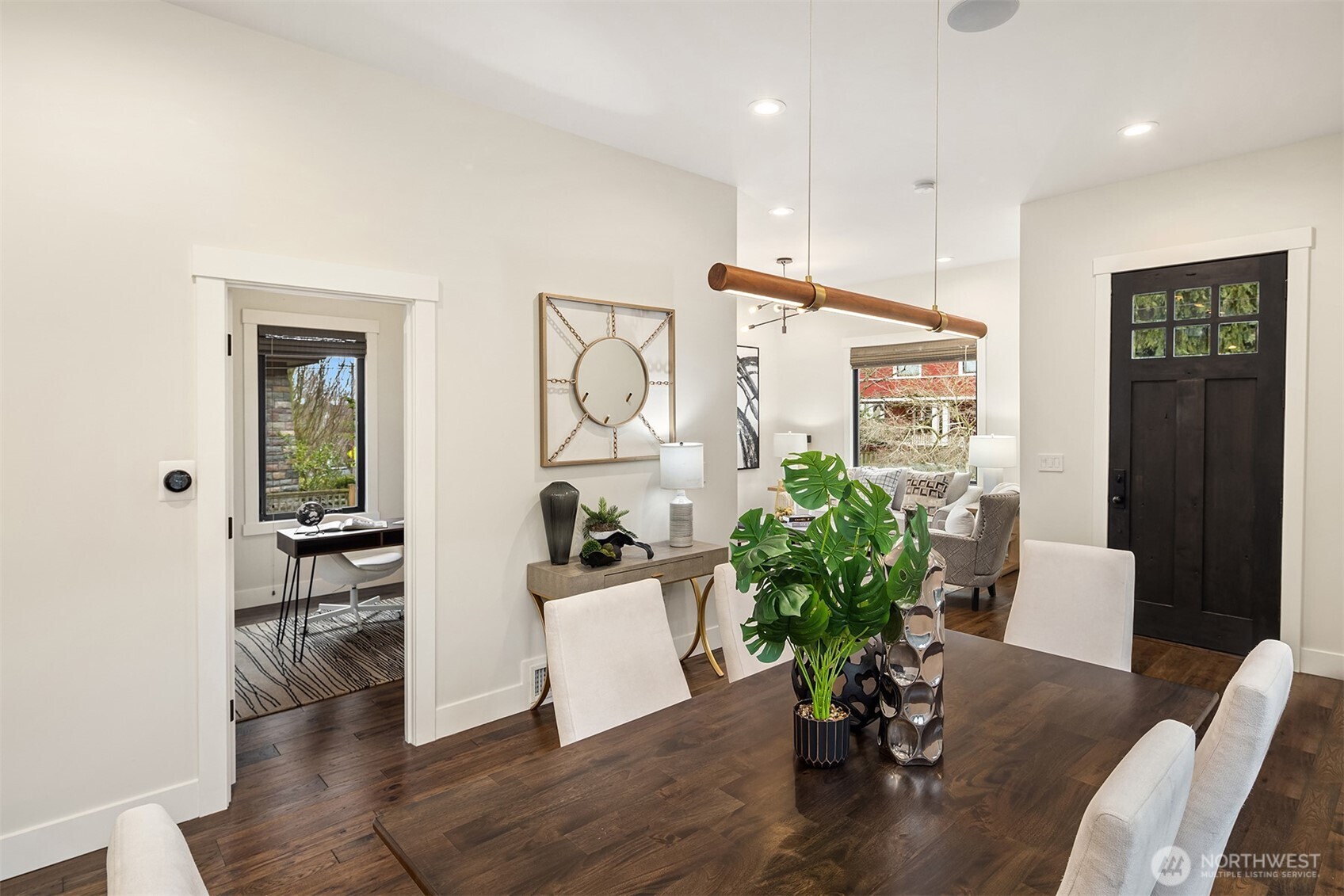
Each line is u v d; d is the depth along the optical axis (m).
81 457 2.21
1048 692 1.79
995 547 5.00
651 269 3.79
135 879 0.78
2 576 2.10
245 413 5.09
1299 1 2.34
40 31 2.14
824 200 4.46
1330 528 3.54
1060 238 4.38
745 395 7.87
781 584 1.35
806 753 1.41
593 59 2.74
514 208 3.24
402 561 4.70
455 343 3.05
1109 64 2.77
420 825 1.22
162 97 2.35
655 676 1.92
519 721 3.18
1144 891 0.86
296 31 2.54
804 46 2.64
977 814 1.24
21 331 2.12
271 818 2.39
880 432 7.43
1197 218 3.87
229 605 2.52
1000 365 6.41
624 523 3.71
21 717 2.13
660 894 1.04
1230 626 3.86
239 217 2.49
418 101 2.93
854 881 1.06
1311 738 2.92
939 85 2.94
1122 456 4.18
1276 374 3.66
